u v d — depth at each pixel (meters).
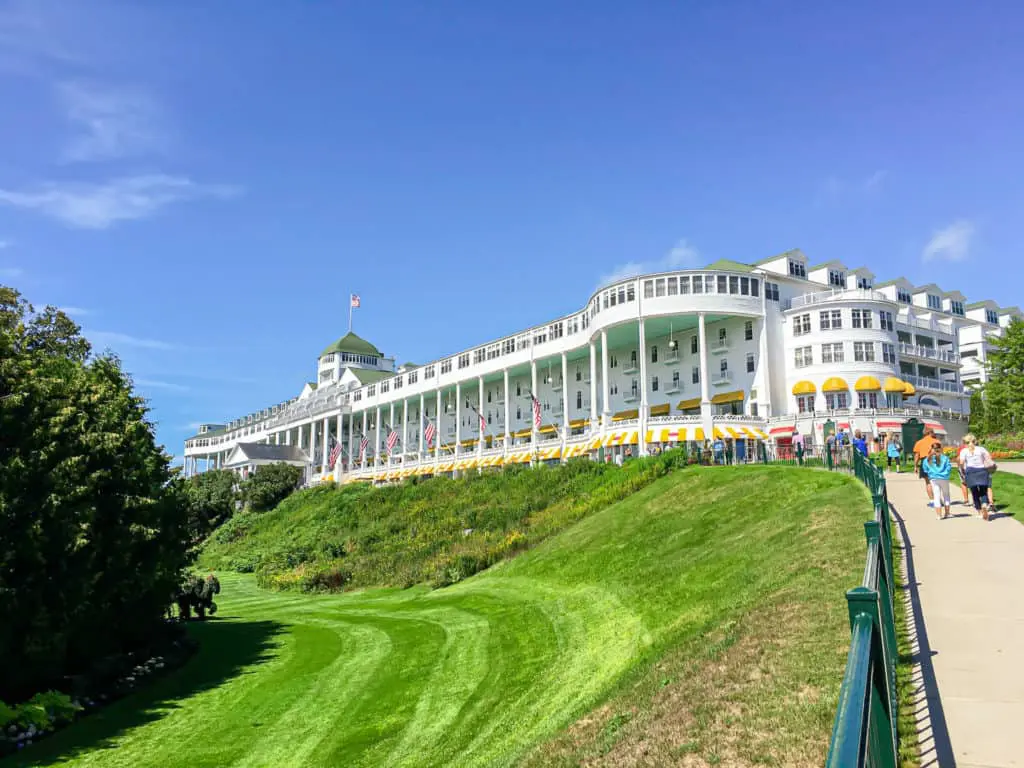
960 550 14.49
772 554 18.02
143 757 15.12
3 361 18.47
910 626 10.49
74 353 32.69
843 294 57.47
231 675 20.94
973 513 18.19
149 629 23.27
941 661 9.13
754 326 57.91
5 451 17.45
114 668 20.06
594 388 61.94
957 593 11.77
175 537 23.34
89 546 18.62
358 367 111.69
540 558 30.31
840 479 26.52
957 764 6.75
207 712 17.69
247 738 15.80
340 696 17.92
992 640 9.66
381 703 16.95
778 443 49.75
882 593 8.22
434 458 81.44
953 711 7.80
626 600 20.38
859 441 30.73
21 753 15.49
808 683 9.02
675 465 39.31
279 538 58.38
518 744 12.56
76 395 20.47
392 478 83.25
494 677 17.36
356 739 14.98
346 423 110.56
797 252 64.25
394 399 92.50
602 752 9.24
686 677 10.83
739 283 57.03
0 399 17.59
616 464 46.53
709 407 54.31
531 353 71.75
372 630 25.25
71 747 15.78
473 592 28.89
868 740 4.89
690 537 24.86
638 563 24.14
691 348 62.06
